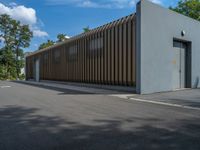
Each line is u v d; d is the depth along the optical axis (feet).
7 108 34.81
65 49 94.53
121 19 61.82
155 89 55.06
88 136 20.67
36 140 19.67
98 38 70.28
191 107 35.45
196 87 69.31
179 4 144.05
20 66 213.25
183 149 17.42
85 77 77.82
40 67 128.88
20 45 214.90
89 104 38.37
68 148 17.72
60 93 56.39
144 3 51.88
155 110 32.91
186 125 24.45
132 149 17.40
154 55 54.80
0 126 24.26
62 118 27.76
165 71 58.34
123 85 60.03
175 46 63.36
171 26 59.93
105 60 66.90
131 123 25.30
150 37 53.57
